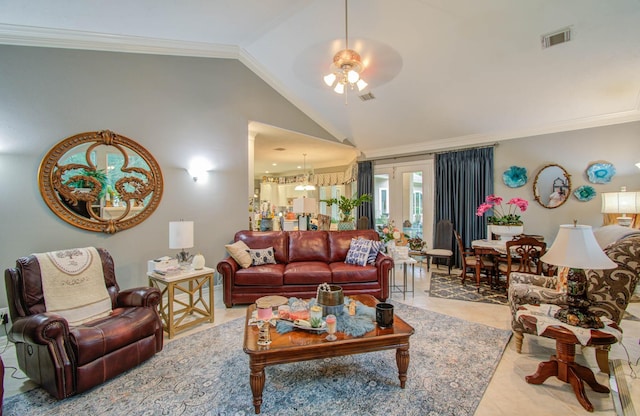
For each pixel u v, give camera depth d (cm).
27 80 278
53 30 288
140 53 344
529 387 195
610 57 325
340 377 205
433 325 292
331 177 875
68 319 220
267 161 830
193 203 386
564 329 187
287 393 188
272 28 363
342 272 354
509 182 491
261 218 578
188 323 285
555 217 459
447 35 336
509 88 399
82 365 186
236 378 205
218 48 399
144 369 217
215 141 406
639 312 326
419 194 610
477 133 514
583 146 437
